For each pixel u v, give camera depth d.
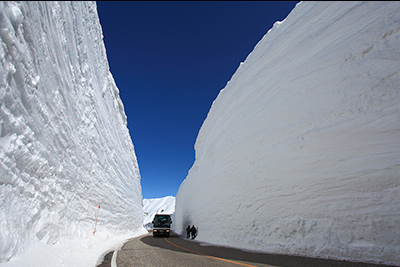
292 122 8.61
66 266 4.38
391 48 6.60
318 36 9.04
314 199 6.88
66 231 6.88
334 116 7.22
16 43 4.39
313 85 8.27
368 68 6.85
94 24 12.61
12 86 4.23
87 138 10.88
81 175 9.57
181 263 5.16
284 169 8.16
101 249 7.87
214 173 14.48
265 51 12.84
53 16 6.71
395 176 5.53
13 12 4.23
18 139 4.45
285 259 5.71
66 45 8.02
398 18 6.71
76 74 9.38
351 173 6.26
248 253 7.08
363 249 5.38
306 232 6.76
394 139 5.85
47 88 6.23
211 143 17.67
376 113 6.34
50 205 6.05
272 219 8.05
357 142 6.43
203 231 14.38
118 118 21.20
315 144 7.40
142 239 14.22
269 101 10.39
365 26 7.39
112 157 16.47
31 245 4.24
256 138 10.28
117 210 16.22
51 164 6.37
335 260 5.44
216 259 5.75
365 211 5.73
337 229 6.09
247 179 9.95
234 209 10.36
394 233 5.17
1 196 3.67
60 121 7.32
